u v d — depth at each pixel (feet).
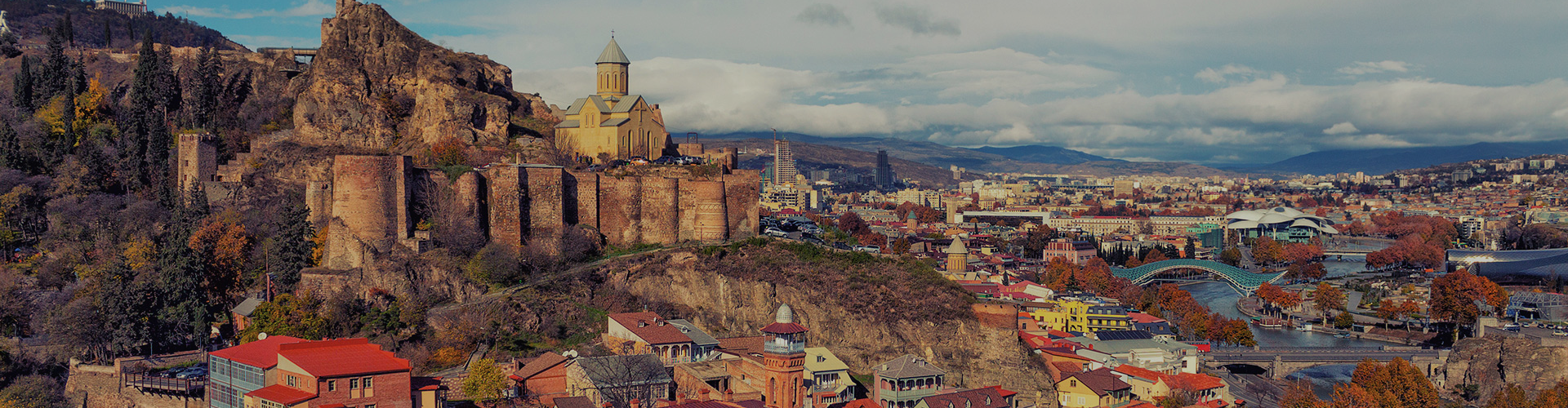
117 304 634.02
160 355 632.38
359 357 520.01
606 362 600.39
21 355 648.38
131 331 629.51
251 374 524.11
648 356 622.54
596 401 570.05
